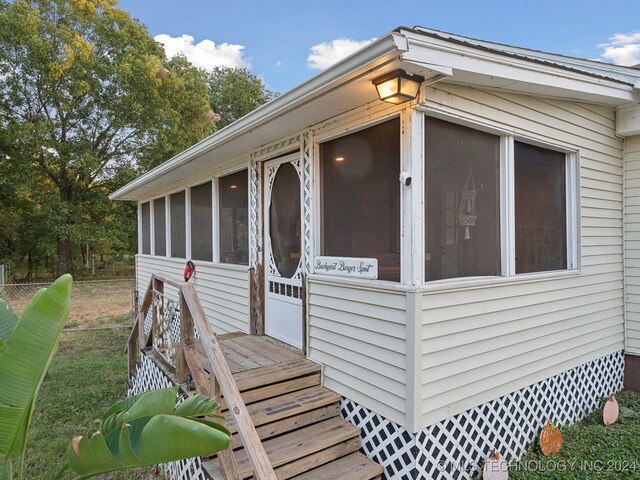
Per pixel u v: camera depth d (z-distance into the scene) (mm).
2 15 13344
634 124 4465
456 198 3057
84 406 4844
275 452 2699
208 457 2752
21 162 14359
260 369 3414
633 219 4715
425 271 2816
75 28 15422
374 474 2760
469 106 3064
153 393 1768
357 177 3238
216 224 5789
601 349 4453
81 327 9508
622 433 3711
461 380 2967
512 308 3406
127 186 8117
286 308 4293
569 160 4156
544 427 3496
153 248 8836
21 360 1641
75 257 18672
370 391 2988
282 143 4180
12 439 1645
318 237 3633
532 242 3730
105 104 15820
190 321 3328
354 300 3158
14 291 12281
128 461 1608
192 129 18172
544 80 3189
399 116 2816
